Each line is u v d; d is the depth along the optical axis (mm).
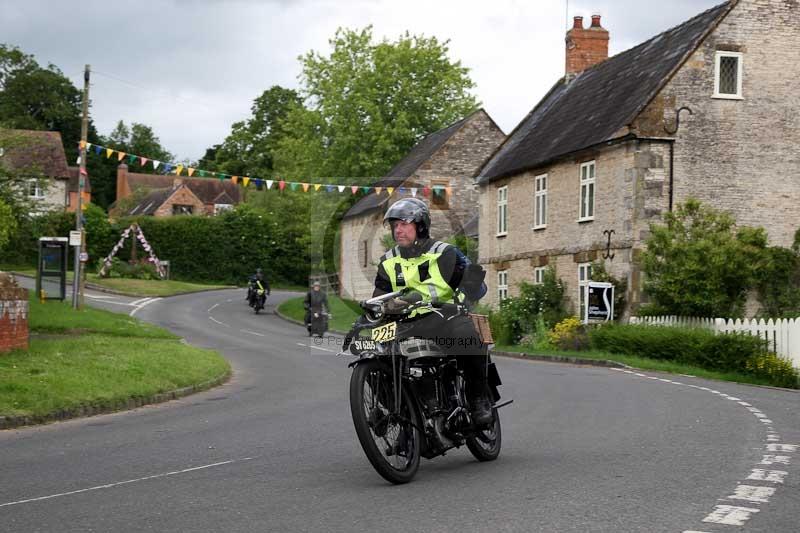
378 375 6926
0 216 25641
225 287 58531
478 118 37094
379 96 31203
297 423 10672
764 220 27344
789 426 9898
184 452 8648
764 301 25297
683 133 26859
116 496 6523
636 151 26625
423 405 7121
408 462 6902
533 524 5375
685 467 7230
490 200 35406
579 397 13266
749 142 27312
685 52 27031
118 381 14047
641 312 25219
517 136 36188
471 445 7680
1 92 84188
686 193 26844
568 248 29875
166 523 5602
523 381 16328
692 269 22531
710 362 20547
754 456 7766
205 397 14609
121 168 102312
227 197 103625
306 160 35281
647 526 5297
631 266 26516
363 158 27703
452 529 5293
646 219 26531
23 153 30875
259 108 84000
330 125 29688
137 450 8906
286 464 7766
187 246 63188
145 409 13172
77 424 11500
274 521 5578
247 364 20672
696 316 23109
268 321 38656
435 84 32781
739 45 27297
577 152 29234
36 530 5496
